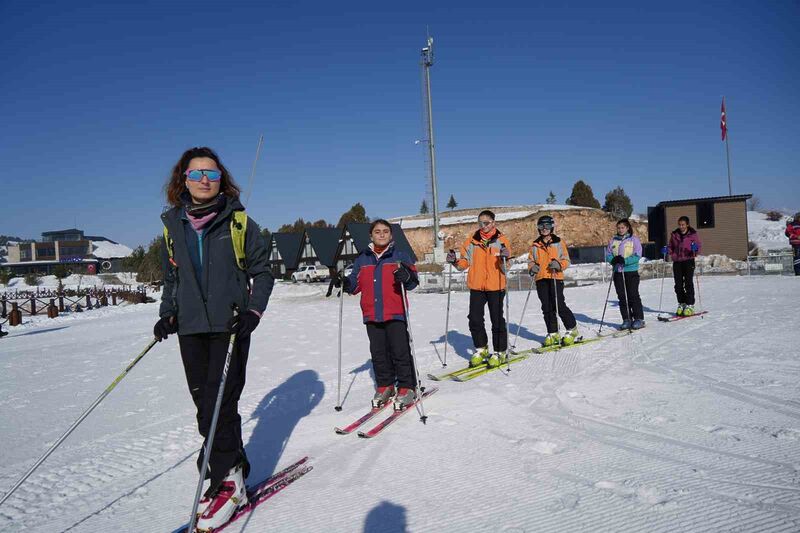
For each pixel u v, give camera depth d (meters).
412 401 4.64
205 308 2.68
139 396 5.88
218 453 2.67
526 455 3.30
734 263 24.25
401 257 4.68
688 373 5.27
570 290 18.47
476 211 64.88
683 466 2.96
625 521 2.36
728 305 10.77
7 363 9.06
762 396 4.28
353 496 2.85
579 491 2.71
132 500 3.03
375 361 4.71
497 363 6.04
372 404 4.62
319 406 5.01
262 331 11.54
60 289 30.58
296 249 45.09
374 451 3.56
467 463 3.23
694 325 8.38
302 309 17.09
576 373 5.60
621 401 4.41
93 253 82.94
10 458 3.94
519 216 57.38
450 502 2.69
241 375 2.77
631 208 62.53
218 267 2.71
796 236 18.64
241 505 2.73
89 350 10.23
